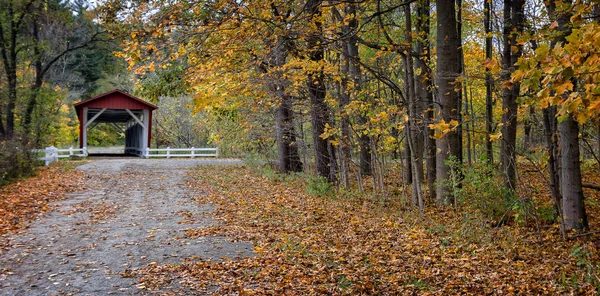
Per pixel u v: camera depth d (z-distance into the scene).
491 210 10.62
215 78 10.16
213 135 25.92
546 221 10.79
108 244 8.29
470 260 7.48
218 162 26.02
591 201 12.63
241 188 16.05
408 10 12.80
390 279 6.38
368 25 14.38
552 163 10.44
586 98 3.98
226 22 8.02
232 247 8.07
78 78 42.53
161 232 9.27
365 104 11.32
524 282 6.41
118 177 18.50
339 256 7.46
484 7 13.59
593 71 3.84
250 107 17.02
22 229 9.41
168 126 37.41
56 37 28.45
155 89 13.38
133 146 37.06
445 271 6.81
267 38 9.62
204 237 8.82
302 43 12.23
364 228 9.87
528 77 4.07
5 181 15.44
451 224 10.27
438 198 12.63
